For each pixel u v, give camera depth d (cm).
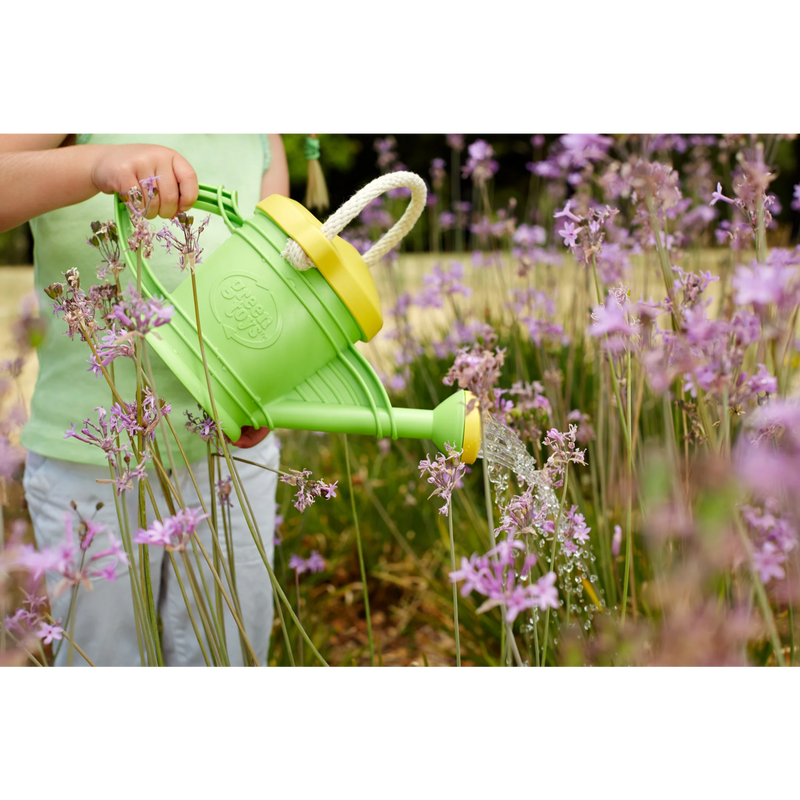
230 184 147
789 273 90
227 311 108
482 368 92
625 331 83
